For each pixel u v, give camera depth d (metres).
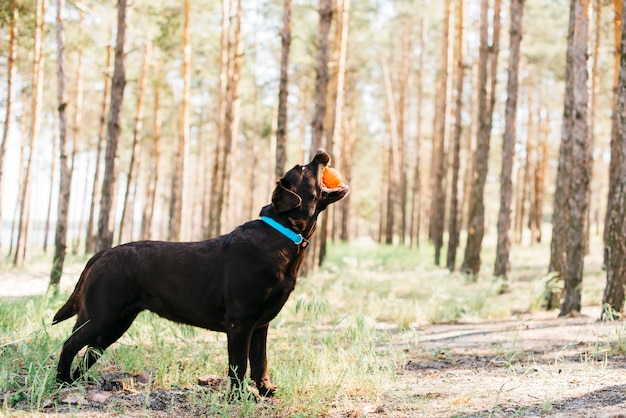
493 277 14.67
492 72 18.06
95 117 39.22
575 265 10.47
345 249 26.83
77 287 5.32
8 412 4.34
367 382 5.46
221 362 6.29
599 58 24.42
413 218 32.81
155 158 28.09
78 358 5.72
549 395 4.95
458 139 19.77
